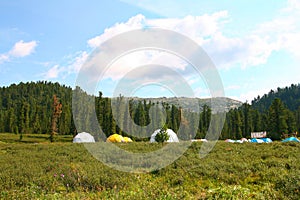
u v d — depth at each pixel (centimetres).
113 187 977
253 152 1606
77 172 1100
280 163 1254
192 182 1061
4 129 8844
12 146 2216
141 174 1150
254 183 1045
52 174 1107
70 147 1880
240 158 1426
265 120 6994
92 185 994
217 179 1079
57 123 6781
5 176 1083
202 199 821
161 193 838
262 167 1198
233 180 1061
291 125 6331
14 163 1366
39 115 9169
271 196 832
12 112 8988
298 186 866
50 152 1734
